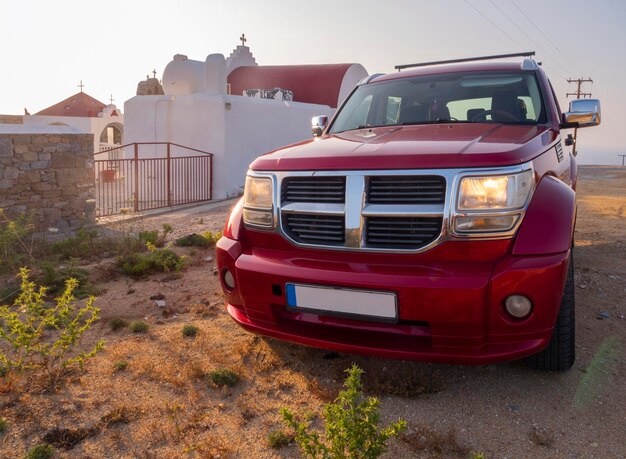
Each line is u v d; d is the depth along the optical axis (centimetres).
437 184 288
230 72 2355
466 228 281
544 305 278
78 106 3644
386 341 303
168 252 629
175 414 304
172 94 1551
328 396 321
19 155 821
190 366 354
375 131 400
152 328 431
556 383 334
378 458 263
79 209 923
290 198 328
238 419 300
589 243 745
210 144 1437
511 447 274
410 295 281
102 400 318
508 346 287
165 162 1445
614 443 275
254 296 329
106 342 403
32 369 352
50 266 551
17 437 281
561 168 376
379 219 298
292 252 326
